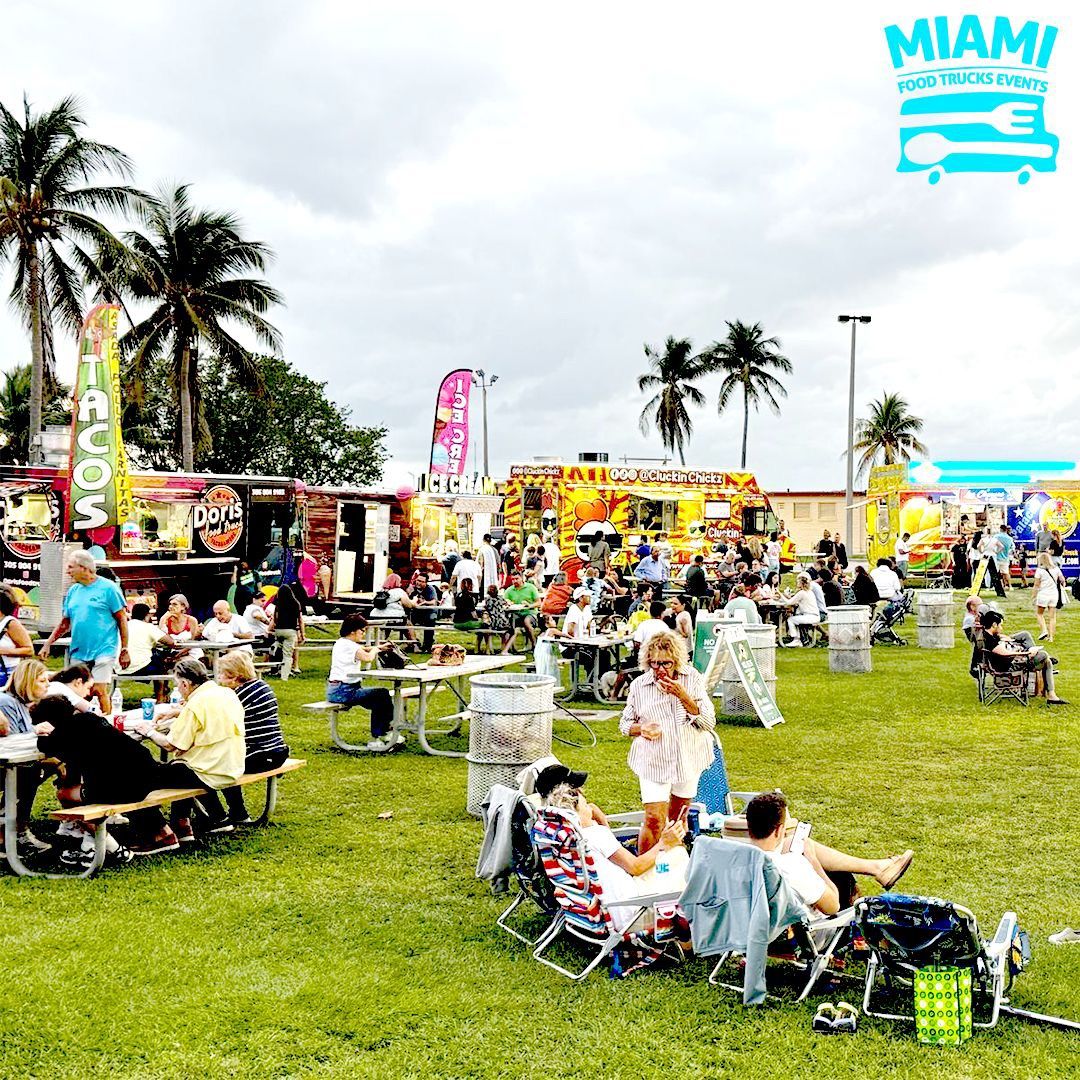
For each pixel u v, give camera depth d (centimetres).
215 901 615
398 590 1780
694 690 666
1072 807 833
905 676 1546
